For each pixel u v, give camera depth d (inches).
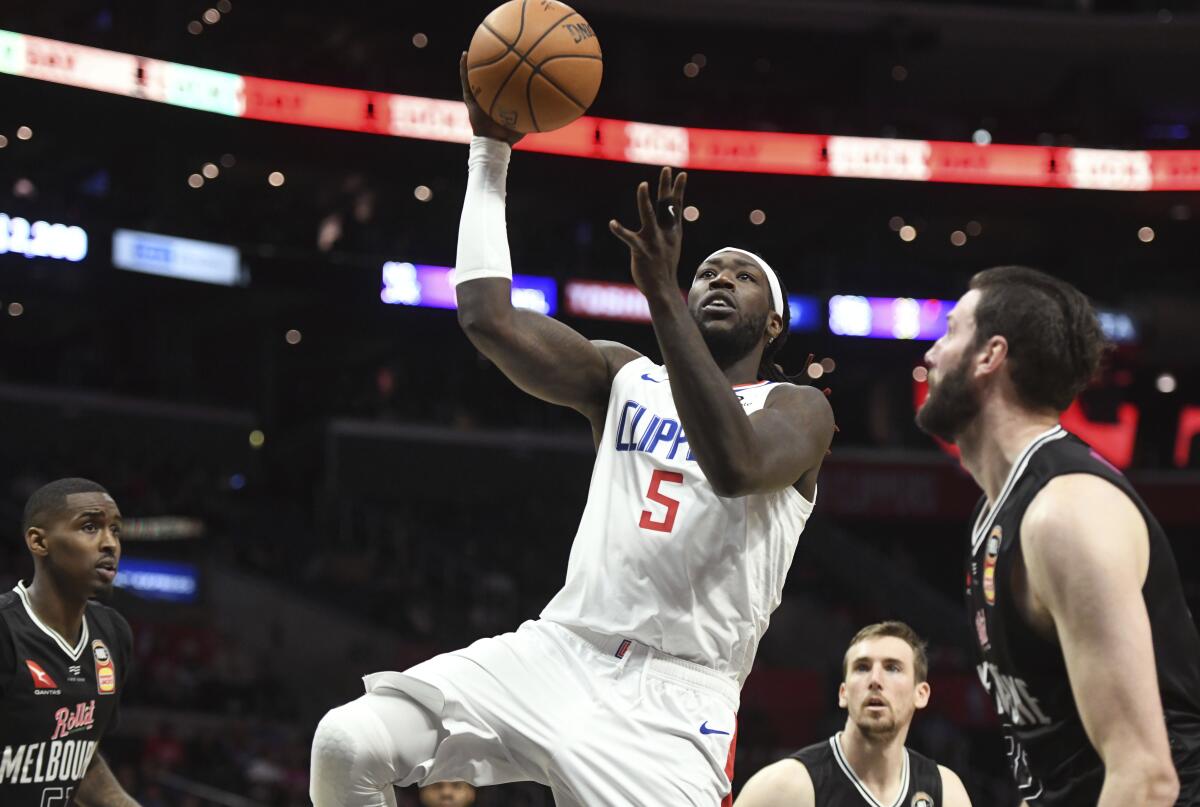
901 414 1168.8
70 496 167.3
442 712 131.7
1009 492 113.5
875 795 195.5
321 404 1243.8
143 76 890.7
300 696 890.7
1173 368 1176.2
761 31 1120.8
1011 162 1055.0
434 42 1151.0
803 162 1042.1
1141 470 1116.5
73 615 169.3
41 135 1026.1
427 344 1150.3
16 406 962.1
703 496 137.3
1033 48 1124.5
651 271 126.0
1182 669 109.1
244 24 1106.1
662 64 1181.7
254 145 948.0
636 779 131.3
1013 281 118.7
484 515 1149.7
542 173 1013.8
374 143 964.6
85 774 175.8
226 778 668.1
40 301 1088.2
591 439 1063.6
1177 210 1077.8
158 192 1029.2
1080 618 103.1
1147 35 1099.9
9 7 1065.5
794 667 993.5
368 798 129.7
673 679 135.6
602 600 136.9
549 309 1036.5
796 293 1140.5
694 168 1030.4
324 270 1003.9
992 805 757.9
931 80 1187.9
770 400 141.7
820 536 1063.0
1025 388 116.5
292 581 966.4
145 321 1167.6
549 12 145.4
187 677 796.6
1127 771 99.5
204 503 1048.8
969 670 931.3
